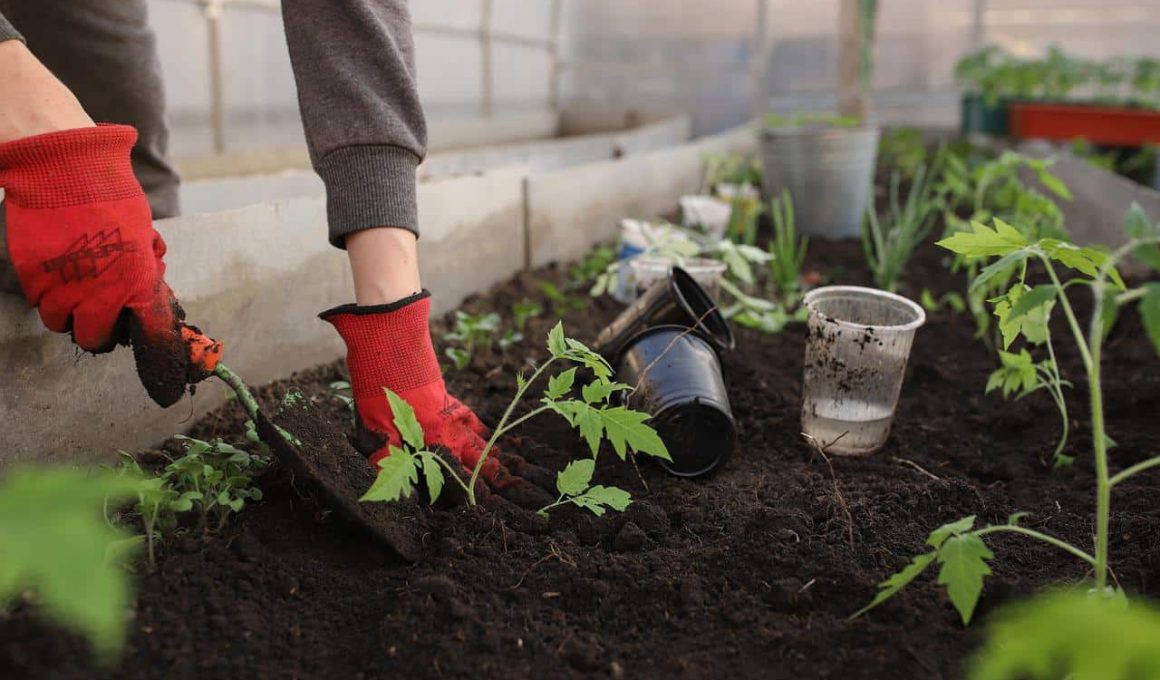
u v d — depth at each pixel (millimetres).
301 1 1509
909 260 3629
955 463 1875
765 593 1342
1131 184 3562
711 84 7992
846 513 1552
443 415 1560
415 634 1200
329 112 1499
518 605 1290
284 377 2111
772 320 2637
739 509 1602
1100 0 7312
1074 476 1795
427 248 2578
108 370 1604
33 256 1229
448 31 6457
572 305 2816
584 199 3506
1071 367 2379
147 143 2086
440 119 6680
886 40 7617
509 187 3018
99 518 1376
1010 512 1630
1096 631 756
